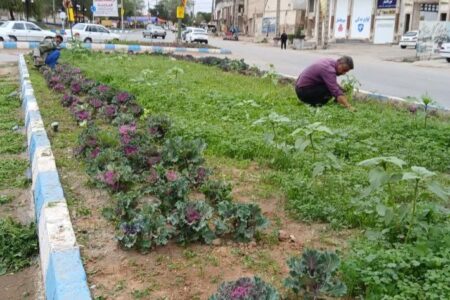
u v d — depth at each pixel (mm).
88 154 4938
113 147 5105
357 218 3689
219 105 8398
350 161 5434
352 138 6211
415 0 41219
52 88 9688
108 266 3014
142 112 7195
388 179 3119
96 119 6965
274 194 4289
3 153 6090
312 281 2508
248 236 3293
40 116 6828
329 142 5656
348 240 3391
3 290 3244
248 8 69625
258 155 5441
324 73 8406
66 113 7449
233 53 28359
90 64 15828
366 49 35844
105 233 3451
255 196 4277
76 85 9102
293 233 3557
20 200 4695
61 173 4727
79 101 7805
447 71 20078
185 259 3105
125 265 3025
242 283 2357
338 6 43281
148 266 3021
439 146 6109
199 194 4230
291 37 40906
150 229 3188
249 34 68688
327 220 3748
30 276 3408
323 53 31219
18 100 9633
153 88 10031
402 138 6422
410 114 8305
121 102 7387
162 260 3090
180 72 12492
